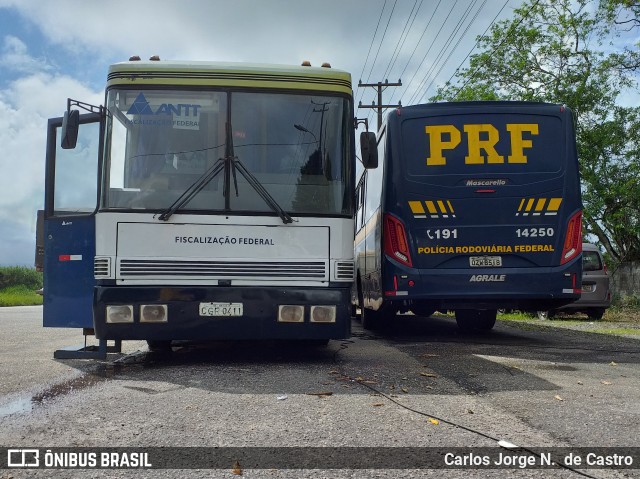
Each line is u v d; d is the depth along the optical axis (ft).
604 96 82.07
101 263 22.91
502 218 29.81
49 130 25.27
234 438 13.76
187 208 23.24
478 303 31.37
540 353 28.04
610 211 80.69
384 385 19.56
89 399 17.61
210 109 24.20
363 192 40.98
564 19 84.33
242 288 22.98
